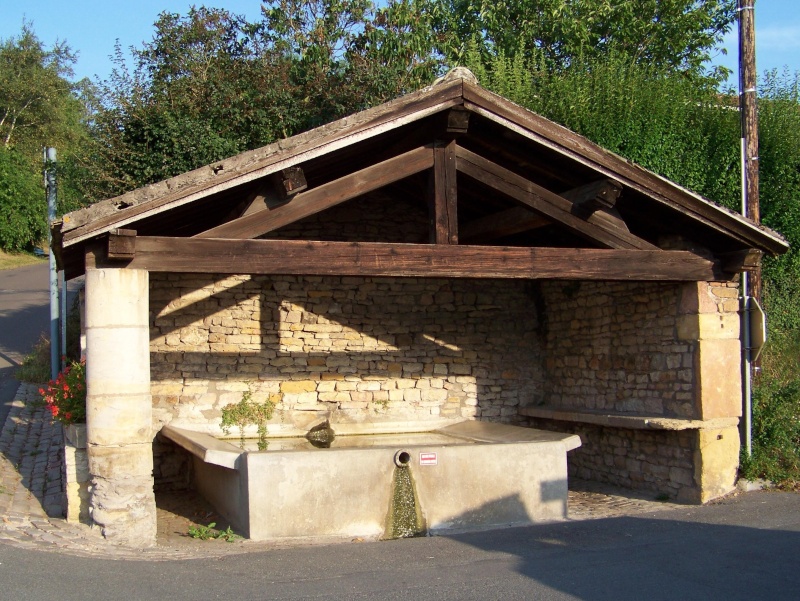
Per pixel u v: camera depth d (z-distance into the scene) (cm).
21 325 1695
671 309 793
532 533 646
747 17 866
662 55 1488
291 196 623
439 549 588
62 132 3244
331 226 952
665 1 1491
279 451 652
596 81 1116
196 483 865
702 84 1302
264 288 920
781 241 741
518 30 1578
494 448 701
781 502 720
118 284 595
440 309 993
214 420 887
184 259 598
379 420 952
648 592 454
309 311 938
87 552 548
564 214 703
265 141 1223
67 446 639
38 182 2969
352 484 659
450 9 1692
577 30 1457
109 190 1091
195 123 1126
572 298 966
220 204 711
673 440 786
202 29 1311
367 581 488
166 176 1090
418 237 980
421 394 973
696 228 755
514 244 958
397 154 713
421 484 677
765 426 818
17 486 748
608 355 895
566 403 977
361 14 1402
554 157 709
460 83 644
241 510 657
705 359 755
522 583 478
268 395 912
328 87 1314
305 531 643
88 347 596
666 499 784
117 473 594
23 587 456
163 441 870
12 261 2764
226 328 901
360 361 952
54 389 672
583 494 848
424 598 447
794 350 984
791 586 462
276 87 1259
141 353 602
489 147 729
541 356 1027
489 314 1012
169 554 565
